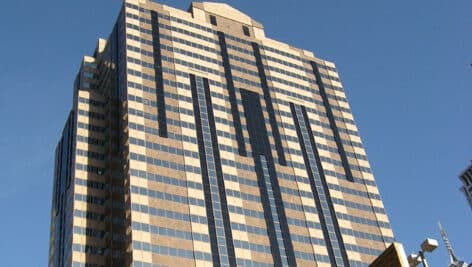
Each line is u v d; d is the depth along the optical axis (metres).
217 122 140.38
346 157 158.00
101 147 134.25
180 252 112.56
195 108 139.25
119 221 122.19
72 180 129.75
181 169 125.75
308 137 155.12
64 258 120.94
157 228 113.69
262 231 126.00
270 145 145.38
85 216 121.69
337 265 130.50
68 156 143.62
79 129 135.50
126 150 124.56
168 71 142.75
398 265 30.45
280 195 136.25
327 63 182.88
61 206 136.50
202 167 128.88
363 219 145.25
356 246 137.38
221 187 128.12
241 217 125.38
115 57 148.38
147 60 141.50
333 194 145.62
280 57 171.00
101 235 120.06
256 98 154.00
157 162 124.06
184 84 142.50
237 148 138.25
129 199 115.81
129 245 110.19
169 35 151.12
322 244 132.50
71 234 119.06
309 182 144.00
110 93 144.00
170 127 131.75
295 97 163.12
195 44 153.62
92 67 161.12
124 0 152.62
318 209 139.50
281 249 125.50
